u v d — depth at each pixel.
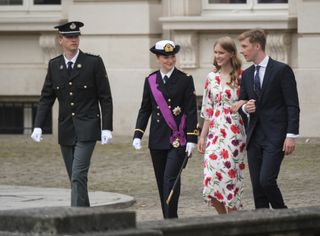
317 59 53.62
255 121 27.38
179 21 56.03
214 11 56.78
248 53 27.39
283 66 27.23
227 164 28.38
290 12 54.66
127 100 56.75
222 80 28.53
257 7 56.06
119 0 56.81
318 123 53.53
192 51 56.34
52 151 51.56
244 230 19.50
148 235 17.58
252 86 27.39
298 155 47.78
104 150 51.09
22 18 59.16
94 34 57.41
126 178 42.69
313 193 37.66
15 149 52.41
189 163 46.66
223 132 28.41
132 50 56.78
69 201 35.62
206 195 28.58
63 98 30.61
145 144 52.69
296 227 20.27
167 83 29.61
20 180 42.75
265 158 27.08
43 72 59.78
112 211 17.62
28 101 60.28
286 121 27.23
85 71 30.45
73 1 57.88
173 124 29.42
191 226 18.80
